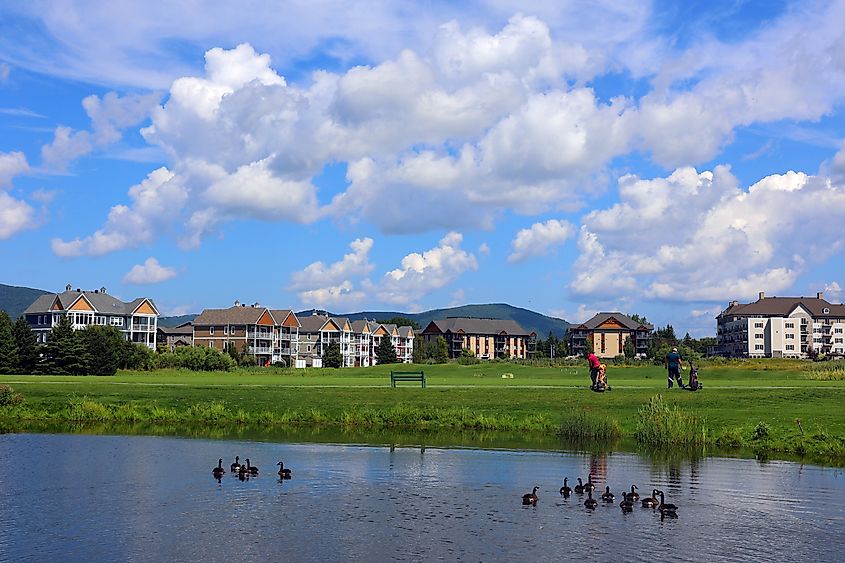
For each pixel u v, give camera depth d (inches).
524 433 1968.5
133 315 7047.2
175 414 2239.2
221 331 7401.6
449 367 5270.7
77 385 2795.3
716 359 5659.5
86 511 1119.0
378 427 2084.2
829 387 2689.5
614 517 1095.0
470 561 894.4
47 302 6973.4
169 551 935.0
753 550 946.1
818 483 1330.0
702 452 1665.8
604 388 2522.1
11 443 1764.3
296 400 2383.1
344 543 963.3
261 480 1336.1
